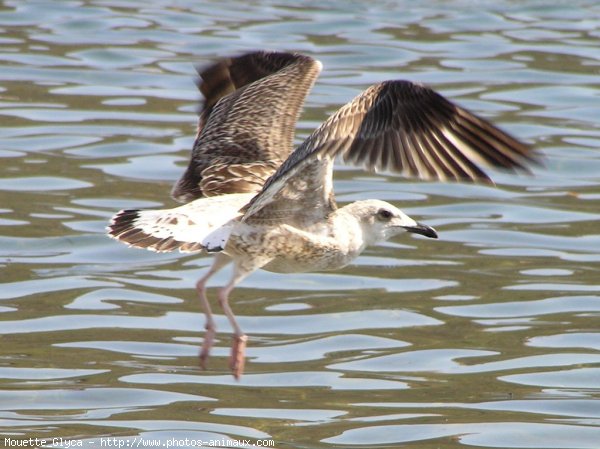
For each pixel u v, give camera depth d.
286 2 26.31
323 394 11.99
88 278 14.62
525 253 15.76
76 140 18.89
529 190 17.94
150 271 14.99
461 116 9.16
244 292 14.55
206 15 25.23
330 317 13.81
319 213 10.62
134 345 12.95
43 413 11.42
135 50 22.95
